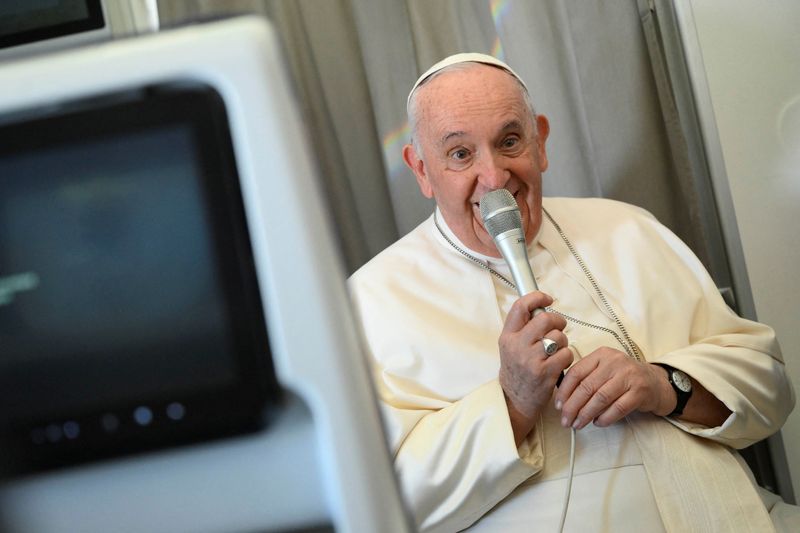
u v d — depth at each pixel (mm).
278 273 359
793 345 2502
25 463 373
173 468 377
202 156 359
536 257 2131
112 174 362
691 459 1773
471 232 2088
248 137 359
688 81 2541
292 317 360
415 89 2148
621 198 2650
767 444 2518
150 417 366
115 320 365
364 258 2889
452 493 1802
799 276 2498
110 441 370
